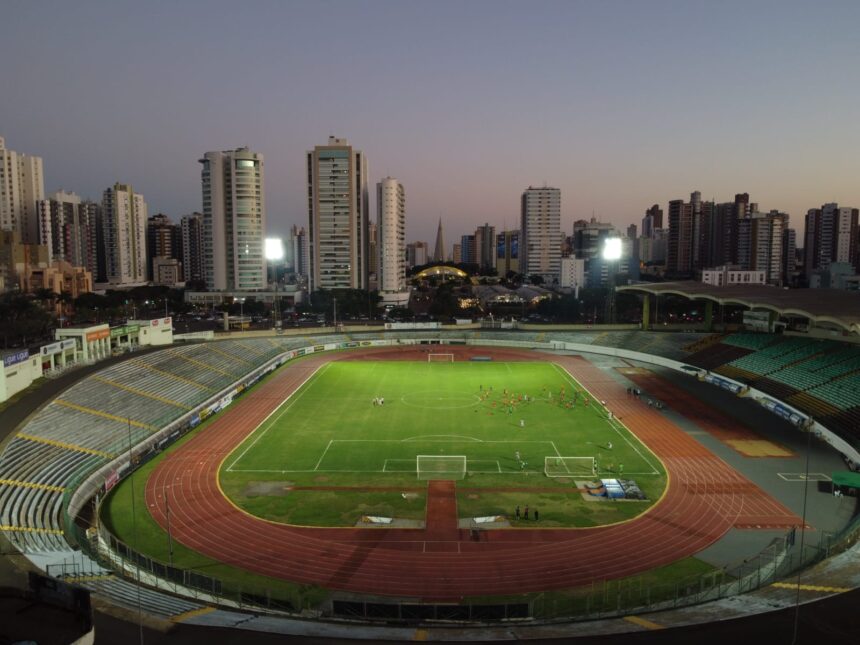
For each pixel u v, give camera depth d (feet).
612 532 174.09
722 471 220.23
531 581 148.15
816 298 353.10
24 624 88.33
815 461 230.27
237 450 247.29
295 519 183.62
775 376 333.01
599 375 399.85
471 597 140.67
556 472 220.64
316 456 239.09
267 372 412.57
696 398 333.83
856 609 114.73
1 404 244.42
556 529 176.24
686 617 117.80
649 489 204.74
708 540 168.76
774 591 127.34
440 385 369.71
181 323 640.99
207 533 174.60
